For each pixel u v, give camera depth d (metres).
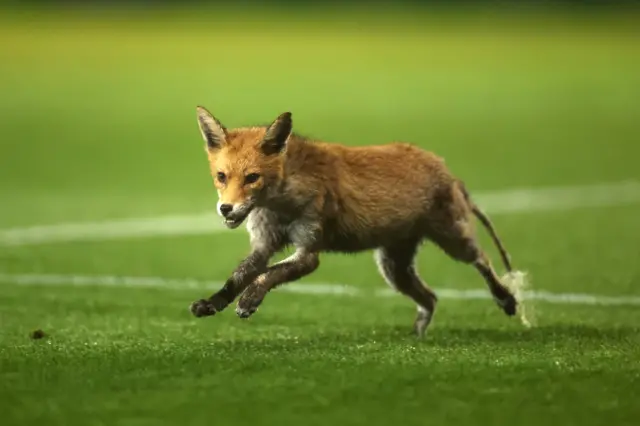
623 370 9.29
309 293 14.09
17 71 45.44
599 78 45.81
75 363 9.49
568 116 36.25
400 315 12.70
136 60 49.38
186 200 22.55
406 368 9.27
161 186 24.28
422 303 11.62
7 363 9.51
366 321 12.29
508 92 41.72
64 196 23.00
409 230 11.16
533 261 16.30
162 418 8.01
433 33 63.31
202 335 11.20
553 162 27.66
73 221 20.20
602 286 14.44
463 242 11.41
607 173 26.09
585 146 30.38
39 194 23.25
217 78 43.91
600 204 21.94
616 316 12.48
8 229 19.34
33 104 37.38
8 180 24.95
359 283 14.84
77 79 43.31
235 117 34.00
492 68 48.69
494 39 60.59
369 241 10.96
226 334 11.28
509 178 25.30
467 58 52.19
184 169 26.62
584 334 11.25
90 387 8.73
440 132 32.34
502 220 20.09
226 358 9.63
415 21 69.81
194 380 8.91
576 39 60.78
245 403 8.33
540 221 20.00
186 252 17.34
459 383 8.86
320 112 35.66
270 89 41.00
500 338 11.05
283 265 10.43
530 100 39.81
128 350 10.08
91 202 22.30
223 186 10.21
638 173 26.14
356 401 8.40
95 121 34.12
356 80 44.16
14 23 62.72
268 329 11.65
